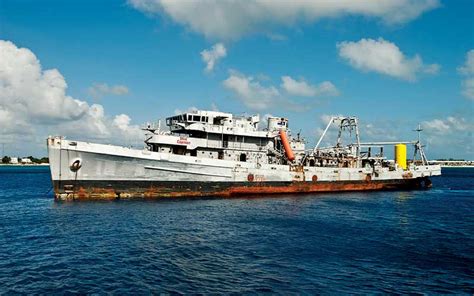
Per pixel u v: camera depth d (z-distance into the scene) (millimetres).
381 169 78750
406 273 24344
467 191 86625
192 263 25516
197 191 57438
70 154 50031
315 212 47156
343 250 29344
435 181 139250
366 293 21031
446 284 22562
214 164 57688
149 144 59156
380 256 27938
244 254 27719
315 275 23672
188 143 58875
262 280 22641
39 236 32625
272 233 34500
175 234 33344
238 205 51094
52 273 23438
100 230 34625
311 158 72812
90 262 25516
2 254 27375
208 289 21172
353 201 59500
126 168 52562
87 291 20703
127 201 51531
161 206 48344
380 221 42000
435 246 30969
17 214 43938
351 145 80938
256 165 61625
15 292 20547
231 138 63094
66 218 40281
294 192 66625
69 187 51250
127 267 24531
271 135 65875
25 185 97750
